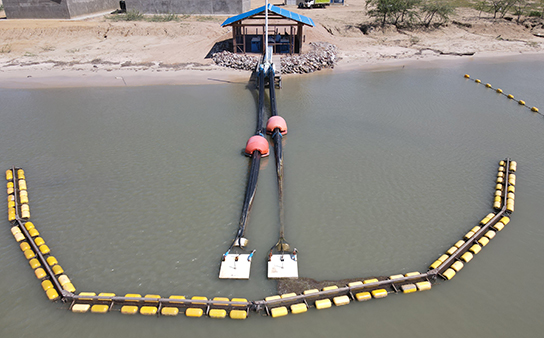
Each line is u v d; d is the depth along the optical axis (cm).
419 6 4888
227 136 2123
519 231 1422
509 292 1176
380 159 1895
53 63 3406
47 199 1587
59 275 1217
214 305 1106
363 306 1126
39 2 4359
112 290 1176
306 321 1080
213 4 4878
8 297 1152
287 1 5900
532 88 3003
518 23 4809
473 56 3934
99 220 1470
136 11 4844
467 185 1695
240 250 1318
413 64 3631
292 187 1664
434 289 1183
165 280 1209
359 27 4494
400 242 1367
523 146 2052
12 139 2078
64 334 1046
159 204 1558
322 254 1309
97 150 1972
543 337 1045
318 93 2817
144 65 3394
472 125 2311
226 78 3120
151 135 2131
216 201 1576
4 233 1409
